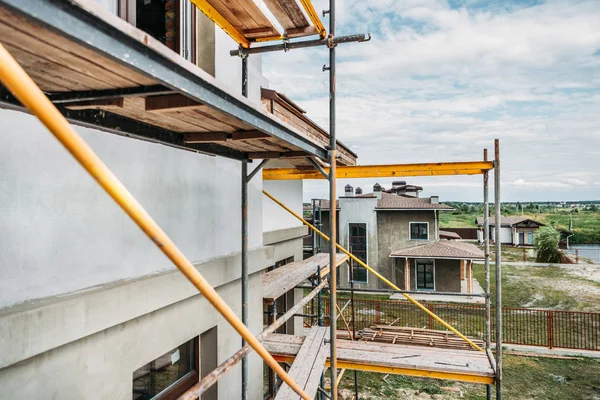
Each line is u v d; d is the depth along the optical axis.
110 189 1.03
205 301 4.10
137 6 4.59
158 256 3.44
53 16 0.90
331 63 3.68
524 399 9.57
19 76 0.84
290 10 3.52
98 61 1.23
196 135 2.84
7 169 2.14
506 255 39.94
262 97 6.12
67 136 0.93
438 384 10.23
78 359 2.49
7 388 2.01
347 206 24.55
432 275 22.80
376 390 9.82
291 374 4.54
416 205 23.55
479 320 16.19
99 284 2.79
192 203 4.13
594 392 9.94
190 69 1.39
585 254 49.12
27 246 2.25
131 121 2.36
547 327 15.41
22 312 2.03
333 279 3.48
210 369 4.36
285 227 10.05
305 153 3.55
